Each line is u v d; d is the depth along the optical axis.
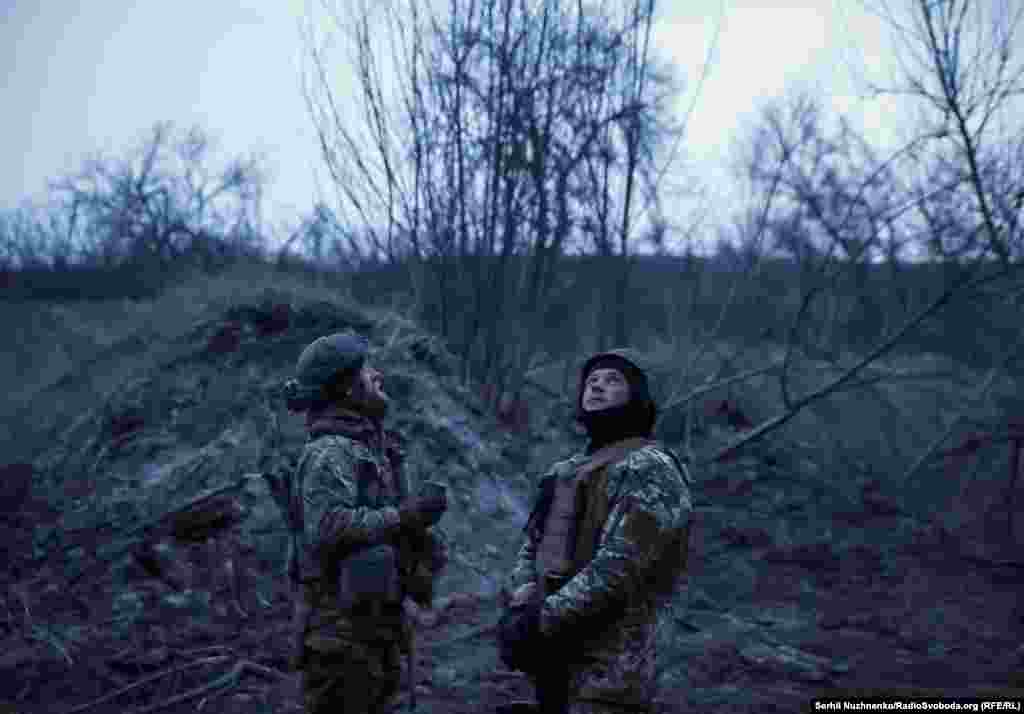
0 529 7.71
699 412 11.44
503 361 9.74
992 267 10.08
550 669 2.75
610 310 10.25
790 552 8.40
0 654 5.54
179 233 25.20
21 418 10.21
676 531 2.67
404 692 4.89
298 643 2.94
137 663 5.34
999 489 9.89
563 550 2.79
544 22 9.23
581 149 9.46
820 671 5.61
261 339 9.38
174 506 7.51
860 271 12.85
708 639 6.18
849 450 11.05
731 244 14.69
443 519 7.26
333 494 2.84
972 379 11.15
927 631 6.51
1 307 15.34
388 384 8.42
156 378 9.33
